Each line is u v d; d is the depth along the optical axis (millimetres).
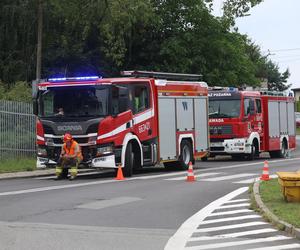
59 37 37781
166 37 41250
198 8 40906
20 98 29016
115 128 19672
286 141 34562
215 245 9211
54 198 14359
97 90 19656
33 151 25859
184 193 15469
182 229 10539
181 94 23516
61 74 38469
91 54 39000
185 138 23766
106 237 9758
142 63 41219
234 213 12312
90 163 19562
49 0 33969
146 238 9711
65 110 19938
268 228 10617
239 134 29656
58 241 9391
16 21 35938
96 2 33625
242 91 30156
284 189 12883
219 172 22109
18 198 14375
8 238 9594
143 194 15211
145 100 21281
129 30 36750
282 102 34438
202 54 41281
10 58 36906
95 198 14398
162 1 41062
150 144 21422
